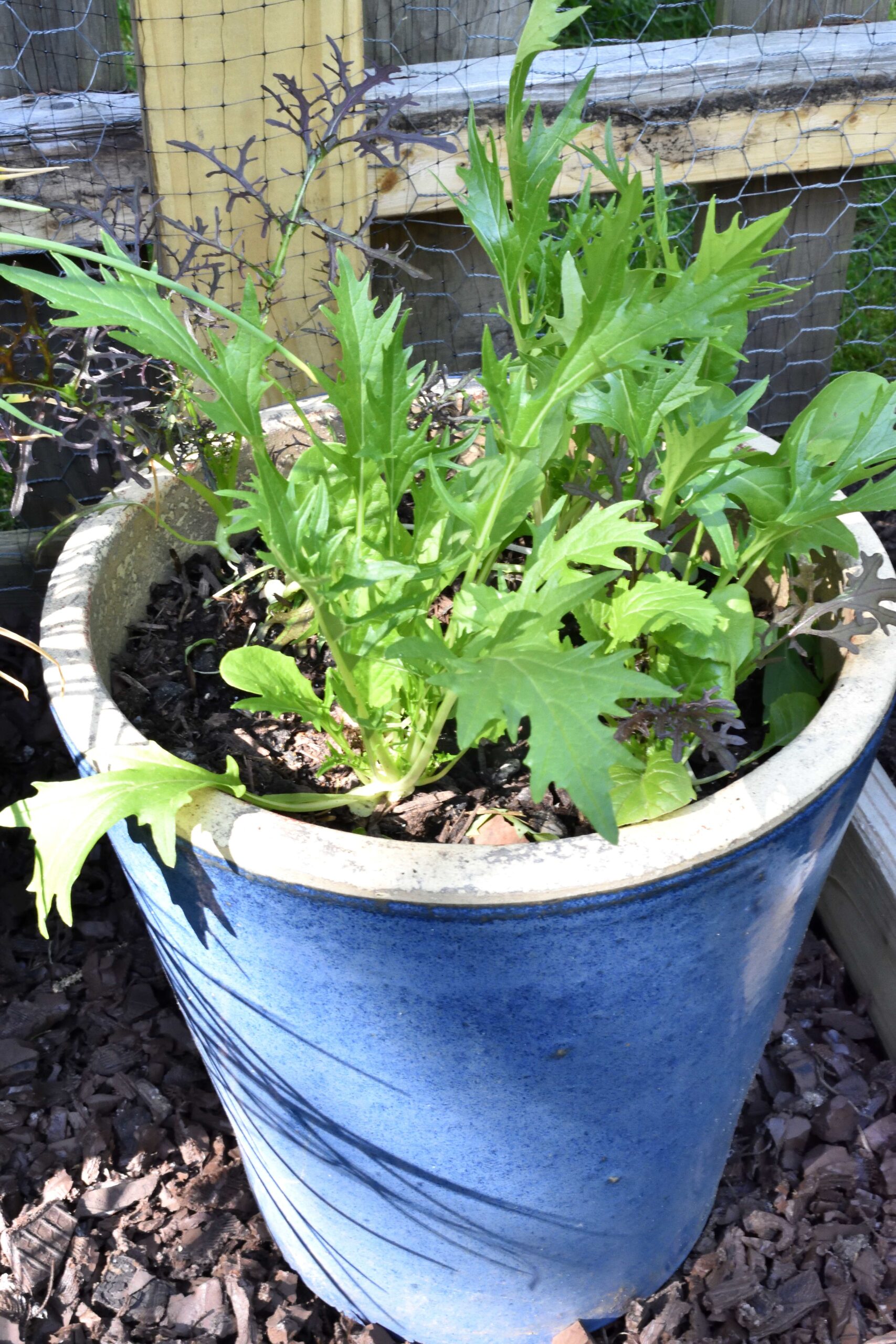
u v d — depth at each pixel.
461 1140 0.99
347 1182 1.09
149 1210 1.43
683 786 0.87
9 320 1.73
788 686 1.08
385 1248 1.17
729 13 1.91
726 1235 1.42
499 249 1.00
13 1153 1.48
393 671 0.97
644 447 0.96
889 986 1.56
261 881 0.82
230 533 0.79
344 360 0.90
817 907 1.71
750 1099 1.55
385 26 1.75
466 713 0.70
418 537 0.96
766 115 1.88
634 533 0.83
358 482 0.94
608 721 1.02
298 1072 0.99
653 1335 1.33
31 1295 1.35
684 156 1.89
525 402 0.84
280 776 1.07
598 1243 1.18
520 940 0.81
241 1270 1.39
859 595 0.98
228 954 0.92
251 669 0.96
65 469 1.96
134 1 1.41
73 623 1.04
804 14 1.90
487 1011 0.86
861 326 2.57
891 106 1.90
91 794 0.84
